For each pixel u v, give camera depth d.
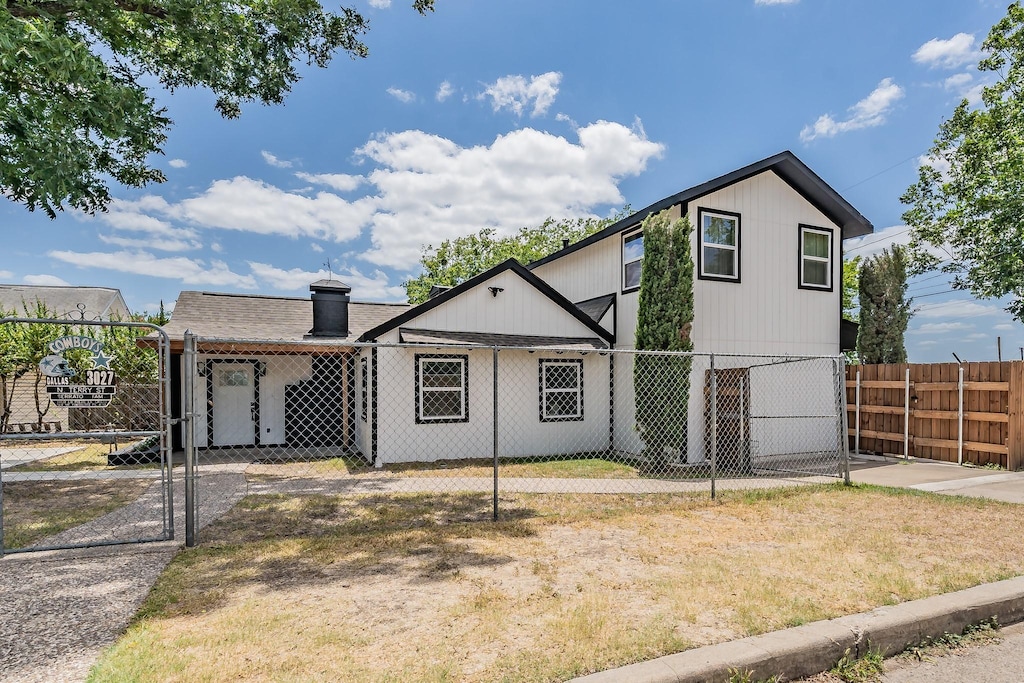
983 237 15.29
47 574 3.96
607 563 4.23
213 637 2.90
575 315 11.64
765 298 10.81
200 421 12.27
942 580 3.79
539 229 31.27
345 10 11.10
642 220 10.64
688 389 9.26
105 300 24.64
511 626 3.03
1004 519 5.68
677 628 3.00
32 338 13.23
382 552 4.52
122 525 5.61
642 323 9.71
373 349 10.17
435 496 7.09
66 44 6.53
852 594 3.53
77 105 7.29
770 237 10.92
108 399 4.74
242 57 10.30
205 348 11.45
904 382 10.55
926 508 6.20
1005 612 3.48
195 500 4.86
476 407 10.84
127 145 9.73
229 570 4.06
